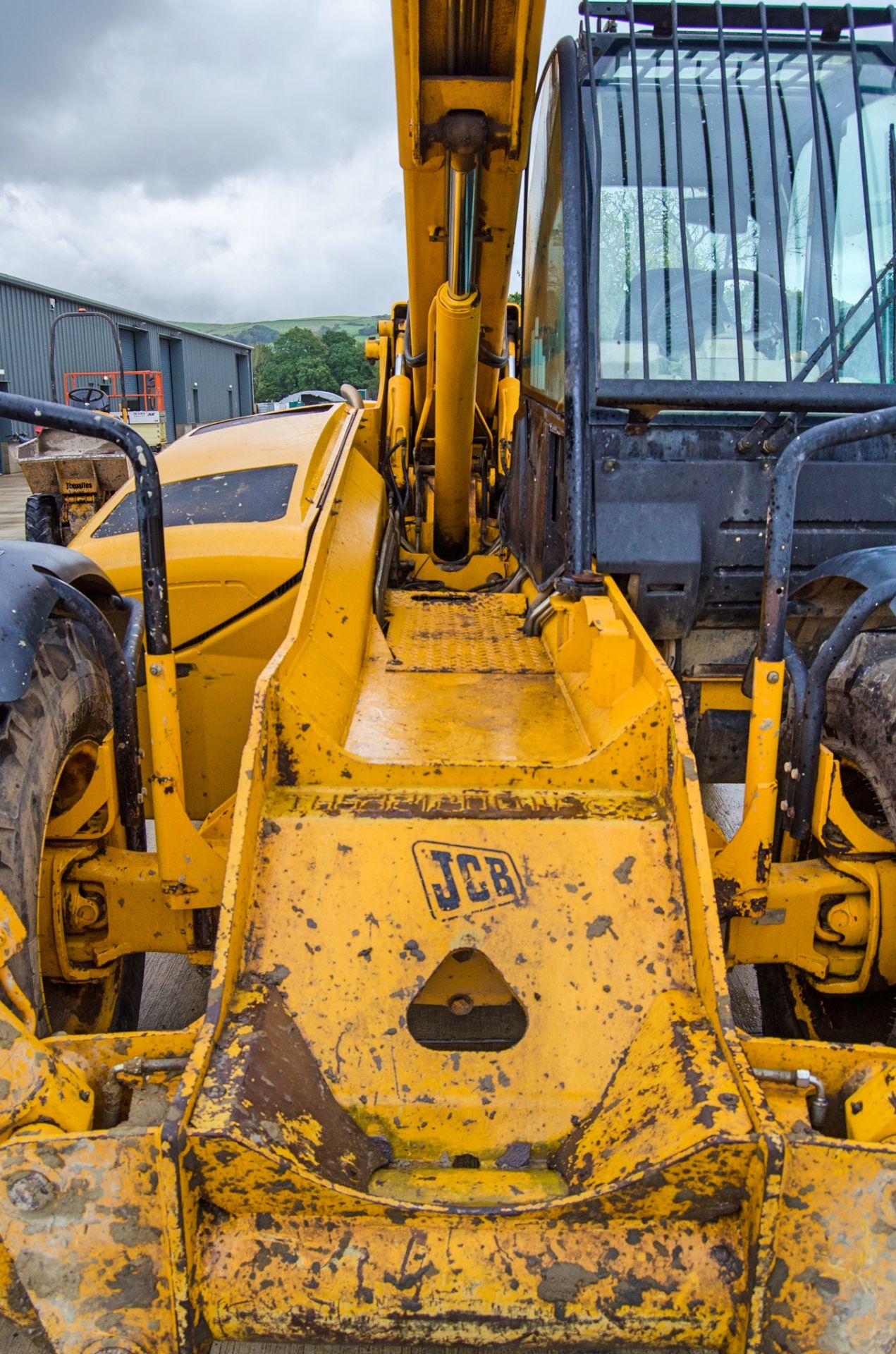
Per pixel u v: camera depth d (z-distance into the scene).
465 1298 1.44
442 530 4.72
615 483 2.57
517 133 2.83
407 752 2.23
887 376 2.73
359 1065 1.74
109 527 3.12
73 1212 1.47
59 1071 1.62
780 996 2.62
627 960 1.82
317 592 2.73
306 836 1.93
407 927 1.84
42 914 2.39
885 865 2.27
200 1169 1.43
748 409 2.57
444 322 3.41
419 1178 1.63
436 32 2.68
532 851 1.92
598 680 2.29
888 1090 1.58
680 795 1.91
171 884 2.24
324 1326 1.44
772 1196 1.37
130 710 2.42
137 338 36.19
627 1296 1.45
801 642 2.81
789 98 2.78
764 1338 1.44
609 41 2.77
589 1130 1.66
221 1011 1.64
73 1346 1.46
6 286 28.08
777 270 2.74
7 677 1.91
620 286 2.70
